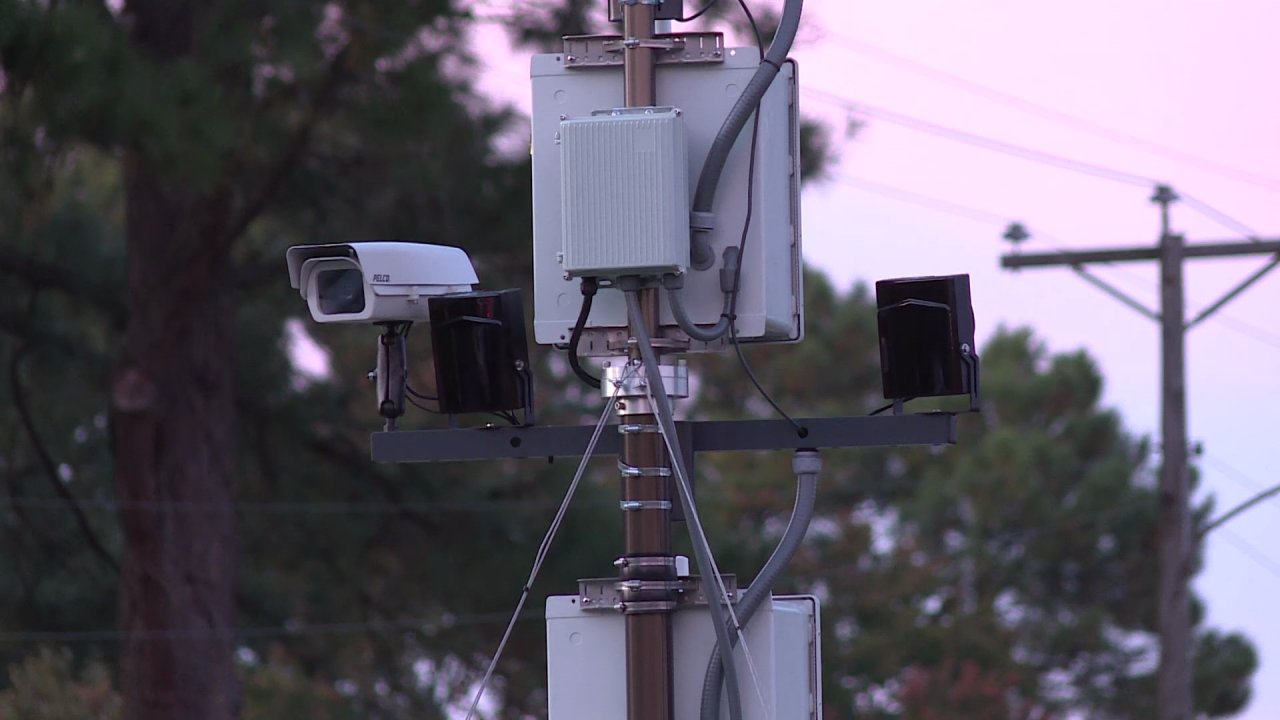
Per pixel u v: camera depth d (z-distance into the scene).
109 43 41.50
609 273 16.44
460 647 68.56
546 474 62.66
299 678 79.12
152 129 41.38
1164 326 61.88
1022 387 135.62
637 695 16.45
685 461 16.94
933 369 16.66
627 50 17.08
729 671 15.97
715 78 17.14
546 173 17.33
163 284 53.53
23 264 54.50
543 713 72.12
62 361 58.72
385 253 18.14
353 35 46.69
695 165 17.02
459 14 47.53
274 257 56.09
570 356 16.89
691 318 16.86
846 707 102.00
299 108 48.78
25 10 39.81
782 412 16.84
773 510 125.06
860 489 128.00
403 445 17.28
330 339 64.81
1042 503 127.31
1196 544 61.28
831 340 130.88
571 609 16.94
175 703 55.72
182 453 55.44
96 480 65.81
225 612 56.62
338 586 66.62
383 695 78.50
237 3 45.56
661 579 16.56
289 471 63.59
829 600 119.88
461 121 50.09
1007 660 120.19
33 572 65.56
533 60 17.42
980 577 127.88
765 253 16.88
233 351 56.69
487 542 61.81
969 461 128.62
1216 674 123.69
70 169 47.41
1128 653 130.12
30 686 67.81
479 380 17.14
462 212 52.31
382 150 51.34
